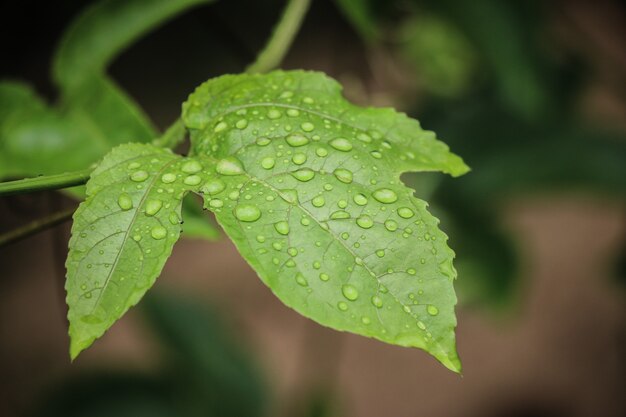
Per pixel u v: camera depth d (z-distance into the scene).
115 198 0.39
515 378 1.65
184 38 1.53
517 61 0.82
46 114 0.52
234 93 0.42
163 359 1.06
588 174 0.83
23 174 0.52
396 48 0.90
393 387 1.66
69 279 0.37
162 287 1.07
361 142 0.41
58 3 1.03
